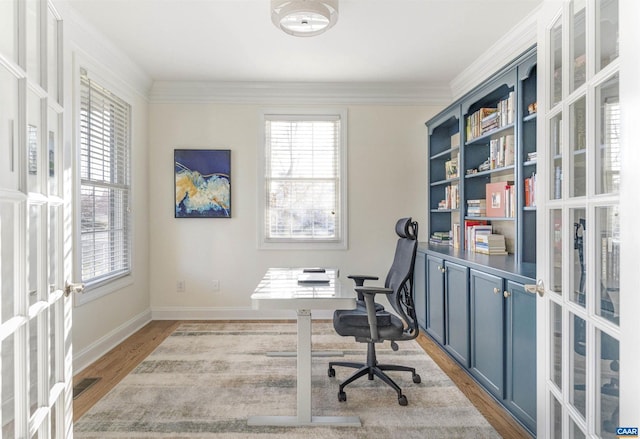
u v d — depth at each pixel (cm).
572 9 131
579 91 123
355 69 379
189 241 422
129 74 364
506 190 289
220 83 413
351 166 428
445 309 315
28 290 112
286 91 421
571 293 131
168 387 256
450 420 216
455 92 419
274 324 405
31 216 119
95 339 312
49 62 135
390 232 430
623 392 94
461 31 301
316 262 428
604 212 110
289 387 257
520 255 259
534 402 193
